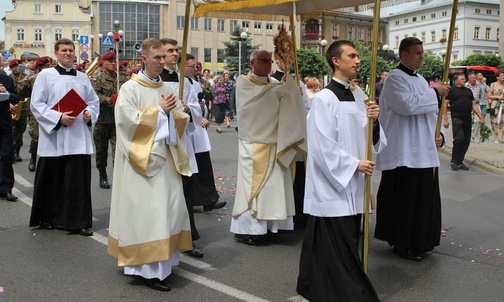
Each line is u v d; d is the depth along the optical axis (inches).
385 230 225.9
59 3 2952.8
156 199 180.5
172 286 189.9
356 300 153.7
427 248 216.1
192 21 2491.4
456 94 448.8
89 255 222.8
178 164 190.1
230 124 868.6
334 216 157.8
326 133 158.1
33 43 2989.7
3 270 204.8
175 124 191.0
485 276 203.5
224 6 205.3
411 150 213.6
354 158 159.0
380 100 221.5
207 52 2522.1
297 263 215.9
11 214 287.1
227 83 734.5
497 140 625.6
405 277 201.5
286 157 238.4
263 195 236.7
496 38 2038.6
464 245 243.0
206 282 194.1
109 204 314.8
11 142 317.1
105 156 358.9
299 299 179.2
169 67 239.6
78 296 180.9
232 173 419.8
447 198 344.5
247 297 180.7
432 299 181.3
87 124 255.1
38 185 254.7
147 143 179.2
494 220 289.0
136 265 182.9
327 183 159.3
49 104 251.8
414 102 207.9
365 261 165.8
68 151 246.4
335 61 164.1
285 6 272.2
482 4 1978.3
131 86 186.4
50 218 257.9
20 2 2960.1
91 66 496.1
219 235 256.2
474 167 470.9
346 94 165.2
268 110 239.0
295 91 243.1
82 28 2974.9
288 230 247.3
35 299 178.4
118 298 179.2
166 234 179.0
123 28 2637.8
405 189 215.9
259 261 218.4
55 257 220.1
